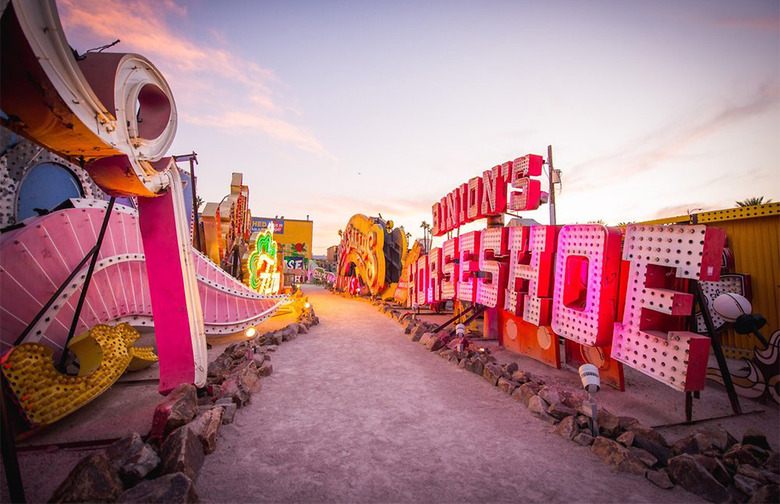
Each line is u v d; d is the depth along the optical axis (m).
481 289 9.02
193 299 5.01
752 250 8.16
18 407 3.72
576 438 3.92
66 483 2.41
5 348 4.20
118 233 6.10
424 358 7.80
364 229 23.92
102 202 5.89
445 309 17.45
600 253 5.53
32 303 4.56
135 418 4.39
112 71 3.07
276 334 9.26
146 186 3.93
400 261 22.52
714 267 4.27
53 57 2.30
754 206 7.98
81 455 3.51
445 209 13.02
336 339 9.90
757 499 2.67
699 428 4.33
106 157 3.36
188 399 3.97
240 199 17.80
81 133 2.75
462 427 4.32
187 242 5.04
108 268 5.82
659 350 4.64
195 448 3.29
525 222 17.80
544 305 6.89
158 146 3.91
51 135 2.78
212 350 8.58
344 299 24.30
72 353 4.97
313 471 3.31
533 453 3.68
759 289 7.98
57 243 4.98
